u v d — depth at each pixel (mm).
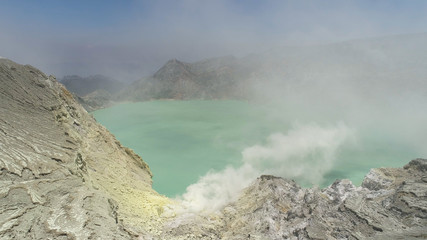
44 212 20547
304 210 30984
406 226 24984
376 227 25359
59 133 35875
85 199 23375
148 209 34375
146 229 28375
